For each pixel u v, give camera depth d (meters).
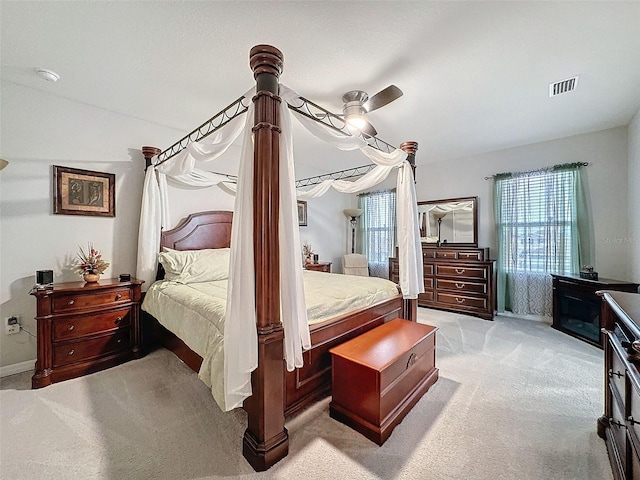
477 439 1.62
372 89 2.51
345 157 4.75
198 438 1.65
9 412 1.88
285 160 1.55
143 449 1.55
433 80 2.38
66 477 1.37
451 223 4.79
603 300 1.61
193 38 1.89
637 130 3.01
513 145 4.12
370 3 1.61
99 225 2.91
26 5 1.60
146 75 2.32
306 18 1.71
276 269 1.50
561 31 1.82
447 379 2.32
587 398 2.04
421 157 4.75
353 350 1.87
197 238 3.52
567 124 3.35
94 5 1.61
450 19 1.72
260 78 1.48
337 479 1.35
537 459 1.47
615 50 2.00
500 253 4.31
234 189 3.83
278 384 1.50
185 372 2.46
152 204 3.03
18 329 2.46
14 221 2.46
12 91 2.45
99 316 2.53
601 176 3.55
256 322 1.46
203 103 2.79
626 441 1.22
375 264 5.74
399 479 1.35
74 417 1.83
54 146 2.65
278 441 1.48
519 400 2.02
